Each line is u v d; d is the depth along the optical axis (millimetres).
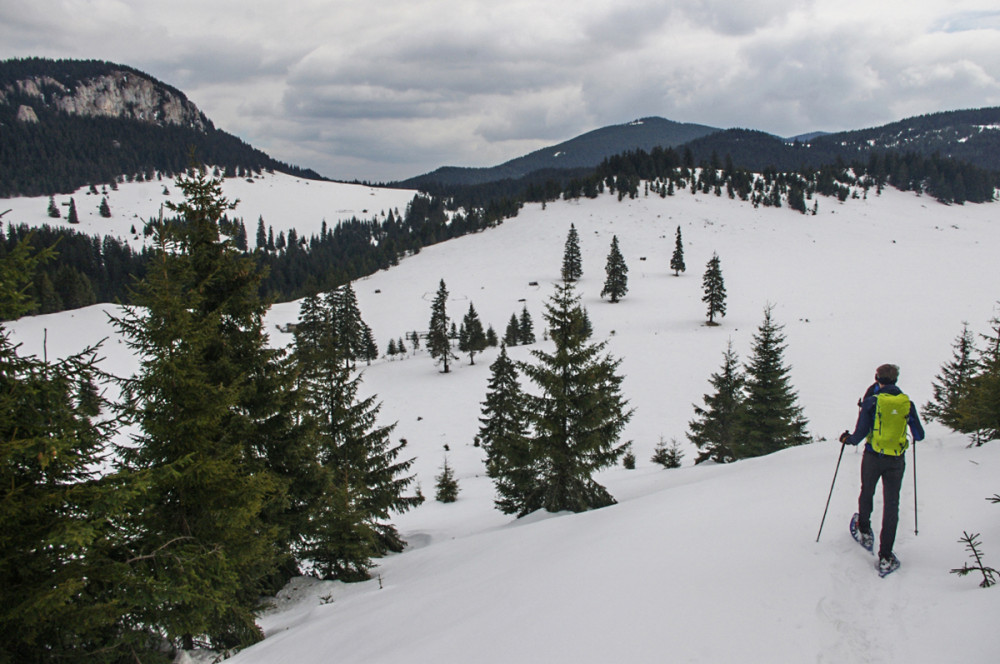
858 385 47469
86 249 147750
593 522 9102
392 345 90000
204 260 10922
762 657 4188
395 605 7762
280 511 11656
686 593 5281
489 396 39969
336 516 12250
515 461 18000
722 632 4566
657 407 47625
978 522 5793
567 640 4926
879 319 70188
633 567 6168
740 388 29578
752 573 5449
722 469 15328
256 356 11320
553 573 6664
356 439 17156
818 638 4324
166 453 7809
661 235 144875
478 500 28812
